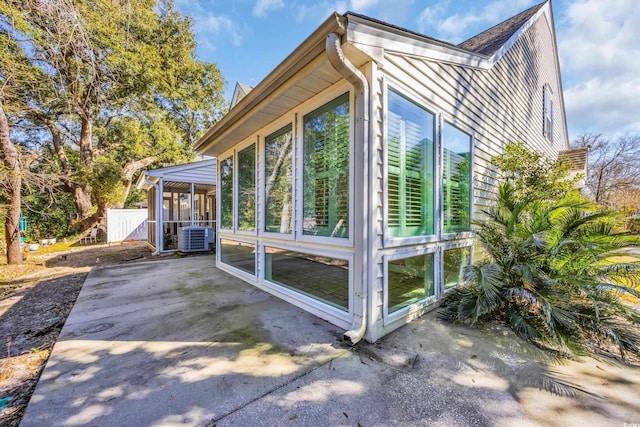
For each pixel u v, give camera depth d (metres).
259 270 4.39
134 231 12.48
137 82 11.66
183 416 1.60
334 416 1.60
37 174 7.10
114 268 6.10
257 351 2.35
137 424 1.54
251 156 4.67
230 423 1.55
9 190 6.74
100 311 3.34
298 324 2.94
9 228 6.84
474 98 4.41
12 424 1.57
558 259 2.80
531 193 3.78
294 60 2.58
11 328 2.95
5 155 6.48
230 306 3.51
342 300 3.08
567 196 3.88
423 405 1.69
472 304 2.97
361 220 2.53
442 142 3.53
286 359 2.22
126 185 13.39
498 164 4.99
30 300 3.94
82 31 4.75
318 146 3.17
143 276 5.27
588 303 2.66
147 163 14.20
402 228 2.99
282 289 3.79
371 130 2.50
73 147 13.43
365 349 2.39
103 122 13.33
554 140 9.85
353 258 2.69
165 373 2.03
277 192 3.98
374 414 1.62
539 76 7.96
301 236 3.41
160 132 13.55
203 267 6.20
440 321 3.03
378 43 2.50
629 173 17.11
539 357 2.27
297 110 3.42
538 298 2.63
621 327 2.49
